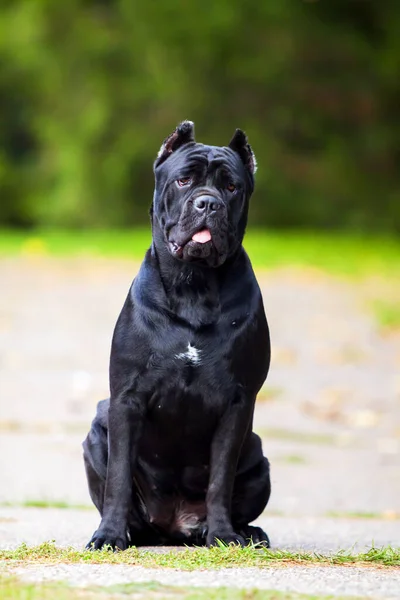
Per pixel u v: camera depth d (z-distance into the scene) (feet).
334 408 42.60
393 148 158.71
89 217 171.53
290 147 162.71
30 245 110.73
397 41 157.38
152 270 21.02
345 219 158.92
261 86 161.48
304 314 66.85
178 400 20.65
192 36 161.89
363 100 159.43
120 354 20.75
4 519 25.09
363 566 18.06
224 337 20.62
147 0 163.73
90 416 41.06
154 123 168.14
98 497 22.24
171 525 22.22
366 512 28.22
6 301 71.05
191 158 21.06
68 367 50.16
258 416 41.81
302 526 25.72
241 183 21.45
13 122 186.19
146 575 16.30
